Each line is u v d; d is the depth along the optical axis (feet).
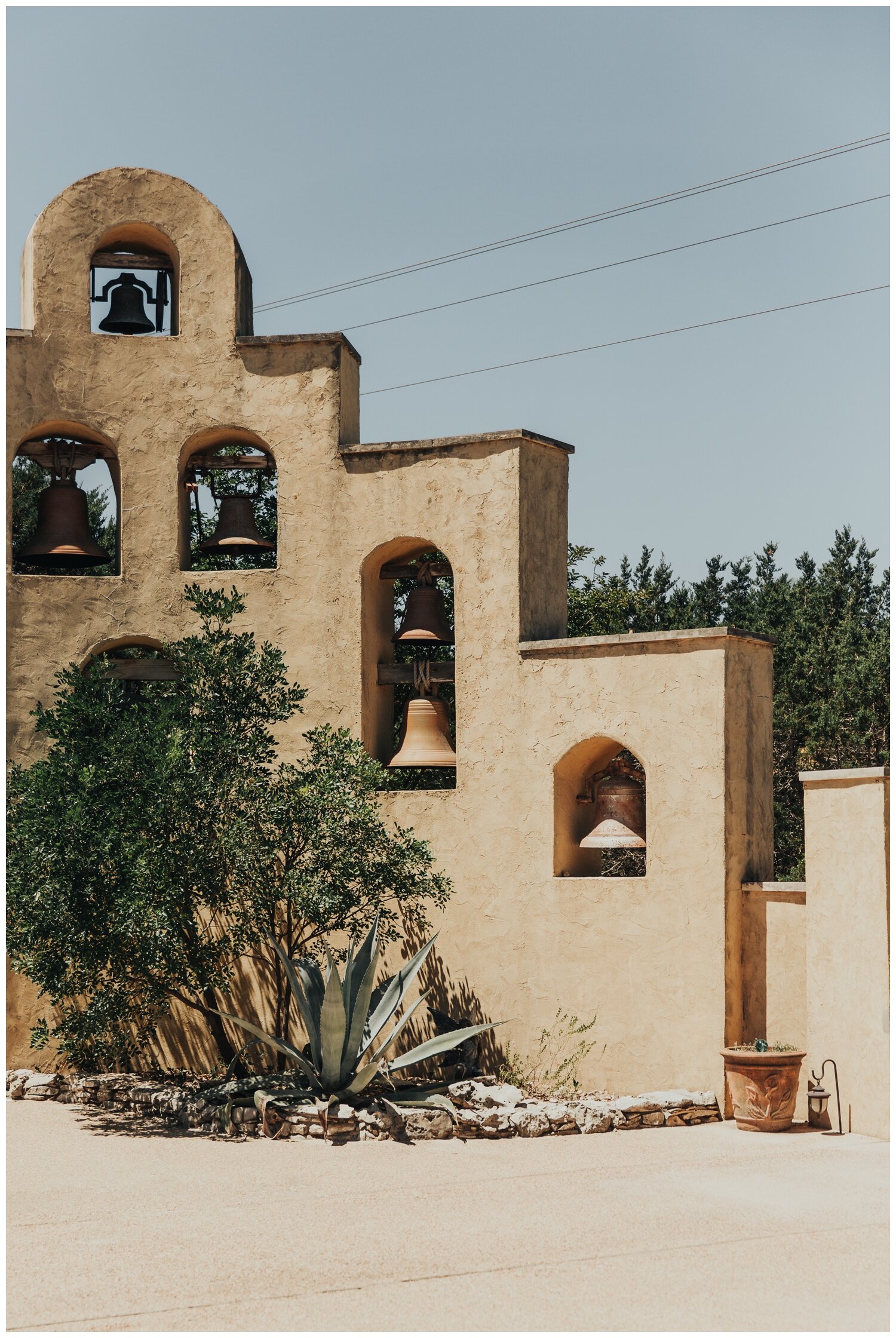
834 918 44.83
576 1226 33.01
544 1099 48.60
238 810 47.57
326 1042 45.42
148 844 45.29
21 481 91.45
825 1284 28.71
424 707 54.54
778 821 114.11
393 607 57.82
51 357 55.36
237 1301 27.94
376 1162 40.40
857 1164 39.24
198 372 55.93
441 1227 33.06
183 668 49.60
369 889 49.16
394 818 53.47
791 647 125.18
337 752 49.96
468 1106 46.26
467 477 53.36
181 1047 53.31
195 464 57.36
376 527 54.44
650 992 48.55
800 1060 44.80
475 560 53.11
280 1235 32.63
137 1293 28.53
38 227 55.77
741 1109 44.75
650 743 49.29
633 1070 48.55
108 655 60.23
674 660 49.11
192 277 56.13
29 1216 34.63
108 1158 41.19
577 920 50.08
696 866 48.08
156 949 45.29
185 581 55.42
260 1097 45.14
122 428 55.67
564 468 55.77
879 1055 42.52
